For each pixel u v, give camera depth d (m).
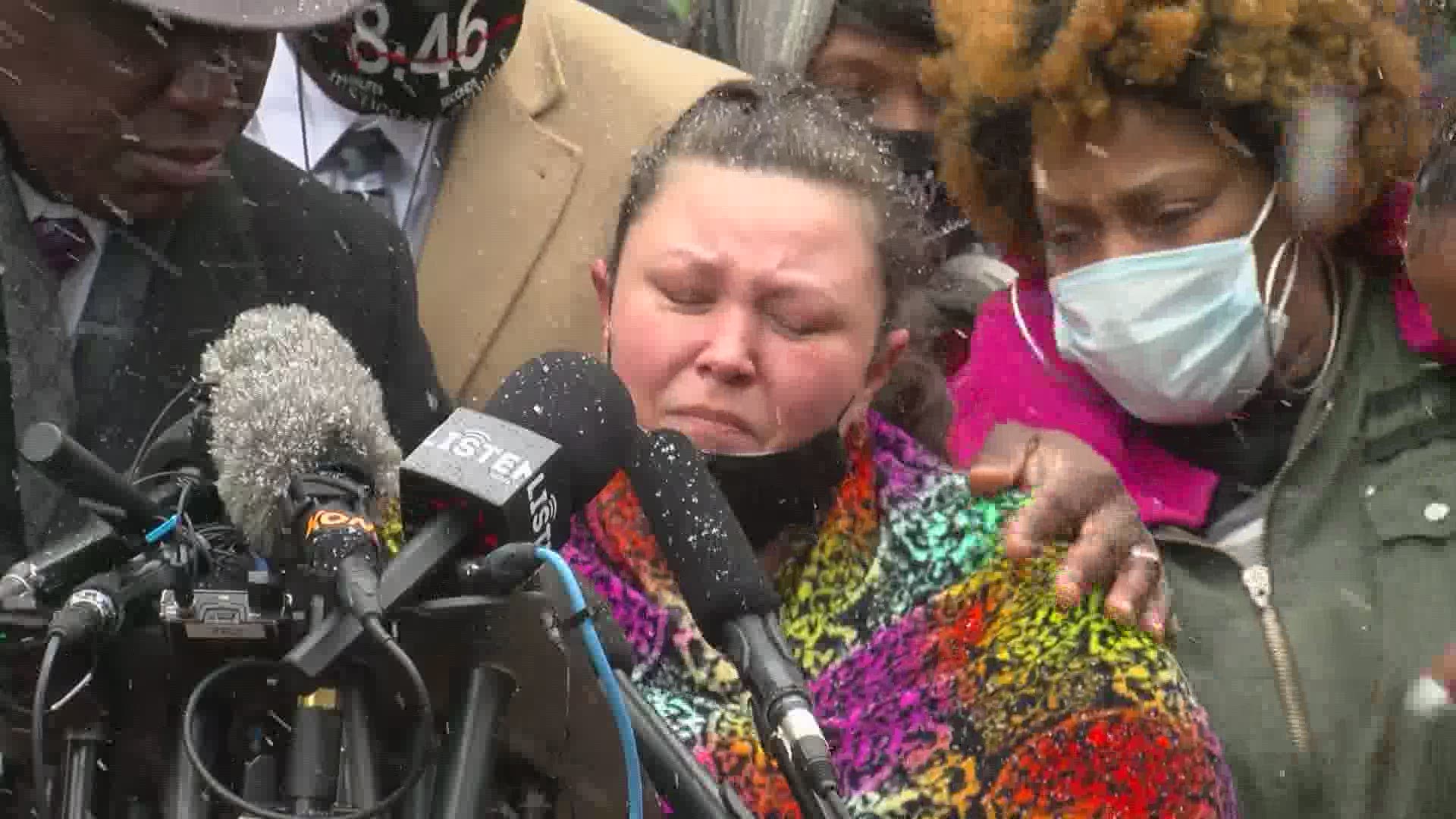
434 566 1.61
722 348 2.41
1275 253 3.22
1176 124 3.18
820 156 2.52
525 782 1.76
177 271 2.84
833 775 1.75
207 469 1.87
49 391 2.65
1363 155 3.19
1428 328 3.20
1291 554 3.16
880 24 3.85
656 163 2.58
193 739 1.57
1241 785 3.01
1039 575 2.48
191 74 2.65
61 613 1.58
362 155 3.56
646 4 4.22
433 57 3.46
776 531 2.51
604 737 1.67
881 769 2.37
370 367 3.06
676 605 2.46
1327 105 3.13
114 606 1.61
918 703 2.40
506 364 3.47
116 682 1.63
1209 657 3.09
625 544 2.49
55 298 2.69
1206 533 3.24
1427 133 3.21
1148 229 3.22
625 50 3.66
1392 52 3.17
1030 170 3.38
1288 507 3.19
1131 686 2.30
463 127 3.62
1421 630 3.04
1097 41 3.13
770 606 1.91
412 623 1.59
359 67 3.46
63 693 1.63
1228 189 3.20
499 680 1.63
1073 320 3.29
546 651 1.61
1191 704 2.35
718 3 4.16
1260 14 3.10
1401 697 3.00
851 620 2.48
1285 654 3.07
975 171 3.44
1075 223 3.28
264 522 1.72
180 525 1.74
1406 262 3.02
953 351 3.63
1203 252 3.20
